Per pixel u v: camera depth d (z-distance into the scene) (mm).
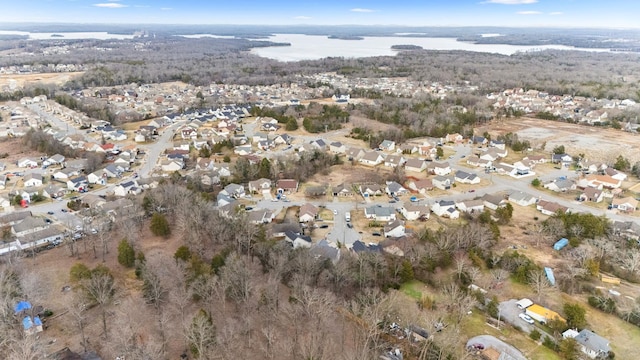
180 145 162250
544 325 66062
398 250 81812
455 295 67812
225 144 159125
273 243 80500
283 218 102125
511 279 78125
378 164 144125
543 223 97062
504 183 128875
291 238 87875
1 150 153375
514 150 162000
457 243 84562
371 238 92875
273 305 64062
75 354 54125
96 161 136125
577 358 58156
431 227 98812
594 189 117438
